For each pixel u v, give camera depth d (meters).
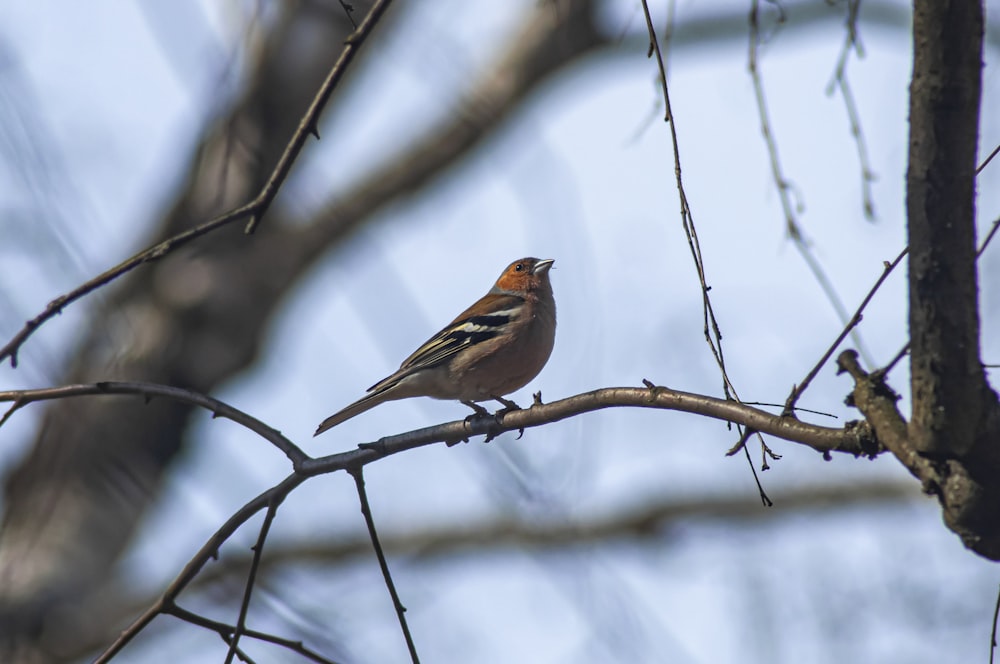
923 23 4.98
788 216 7.10
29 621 13.66
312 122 6.37
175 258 14.52
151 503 14.55
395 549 15.49
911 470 5.46
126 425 14.05
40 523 13.86
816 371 5.84
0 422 7.34
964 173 4.97
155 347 14.23
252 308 14.75
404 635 6.74
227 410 7.42
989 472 5.27
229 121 9.01
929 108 4.98
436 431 7.54
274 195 6.49
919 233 5.07
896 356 5.66
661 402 6.57
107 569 14.33
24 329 6.68
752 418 6.04
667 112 6.04
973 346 5.11
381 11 6.27
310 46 13.59
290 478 7.20
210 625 6.84
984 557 5.38
